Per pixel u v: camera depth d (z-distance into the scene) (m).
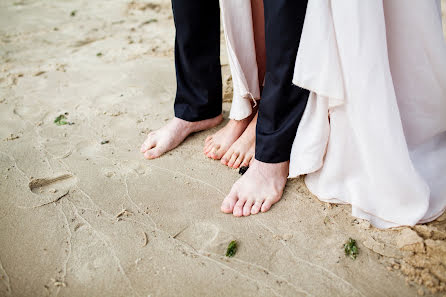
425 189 1.34
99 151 1.89
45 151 1.89
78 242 1.38
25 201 1.57
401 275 1.21
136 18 3.88
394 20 1.30
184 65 1.78
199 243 1.37
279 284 1.20
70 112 2.23
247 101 1.66
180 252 1.33
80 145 1.94
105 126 2.09
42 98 2.40
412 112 1.46
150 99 2.35
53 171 1.74
